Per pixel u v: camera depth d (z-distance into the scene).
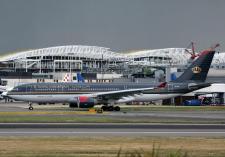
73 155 76.56
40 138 98.75
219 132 113.44
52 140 95.31
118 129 120.19
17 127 124.50
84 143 90.94
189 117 170.62
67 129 119.62
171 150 82.00
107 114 186.88
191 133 110.88
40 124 133.88
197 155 77.19
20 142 92.12
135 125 132.12
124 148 84.31
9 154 77.12
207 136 103.94
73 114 183.00
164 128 123.44
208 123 140.25
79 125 131.38
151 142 92.69
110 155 76.94
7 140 95.19
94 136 103.25
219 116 179.12
